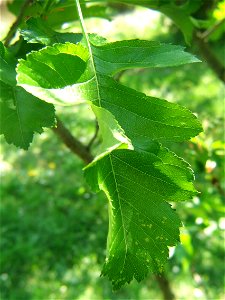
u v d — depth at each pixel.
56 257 0.71
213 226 0.35
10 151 0.94
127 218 0.12
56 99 0.11
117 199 0.12
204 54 0.34
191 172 0.12
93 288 0.67
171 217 0.12
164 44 0.12
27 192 0.84
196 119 0.12
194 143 0.31
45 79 0.11
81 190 0.43
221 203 0.36
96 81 0.12
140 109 0.12
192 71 1.00
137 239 0.12
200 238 0.44
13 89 0.14
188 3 0.23
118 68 0.12
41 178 0.85
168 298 0.42
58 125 0.26
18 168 0.90
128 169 0.12
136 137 0.12
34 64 0.11
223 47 1.14
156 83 0.87
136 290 0.65
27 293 0.67
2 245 0.73
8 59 0.14
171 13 0.22
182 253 0.36
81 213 0.73
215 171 0.34
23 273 0.70
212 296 0.62
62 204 0.78
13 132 0.14
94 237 0.71
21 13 0.18
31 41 0.14
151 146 0.12
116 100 0.12
